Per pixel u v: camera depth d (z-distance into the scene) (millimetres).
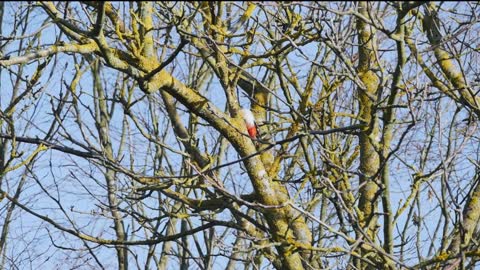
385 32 11203
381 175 12539
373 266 12727
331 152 13703
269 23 13555
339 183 14430
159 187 14078
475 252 12023
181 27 12625
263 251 13766
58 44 12391
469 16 13578
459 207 11656
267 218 13531
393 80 11758
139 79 12359
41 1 11734
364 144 14516
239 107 13453
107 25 12945
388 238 12547
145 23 12688
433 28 13312
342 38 12547
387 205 12516
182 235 14141
